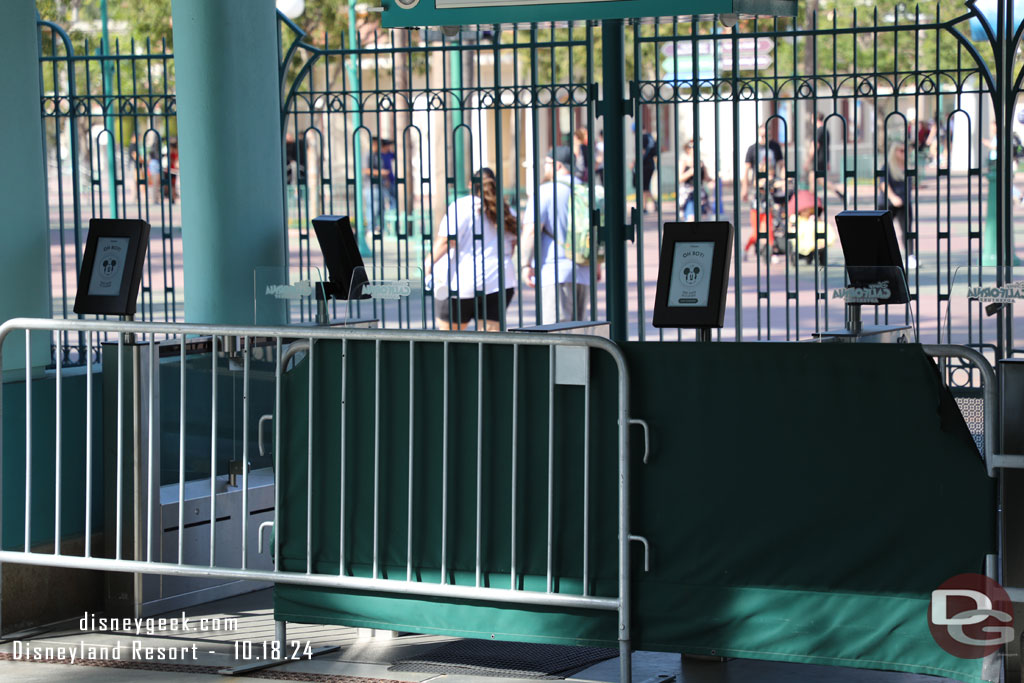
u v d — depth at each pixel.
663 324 8.95
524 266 17.66
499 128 13.94
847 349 7.66
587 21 10.30
